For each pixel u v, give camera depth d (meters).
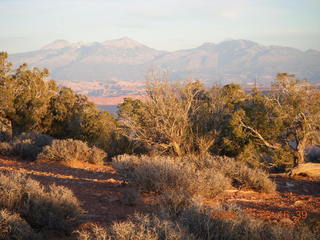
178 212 6.66
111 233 4.70
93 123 33.25
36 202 6.49
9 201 6.39
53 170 14.55
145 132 21.66
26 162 17.09
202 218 5.40
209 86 23.75
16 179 7.25
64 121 35.53
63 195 6.87
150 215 6.86
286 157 20.28
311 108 19.81
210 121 22.05
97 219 7.11
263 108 21.25
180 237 4.63
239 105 23.05
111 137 30.34
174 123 20.94
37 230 6.25
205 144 20.98
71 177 12.70
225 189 10.84
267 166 21.11
